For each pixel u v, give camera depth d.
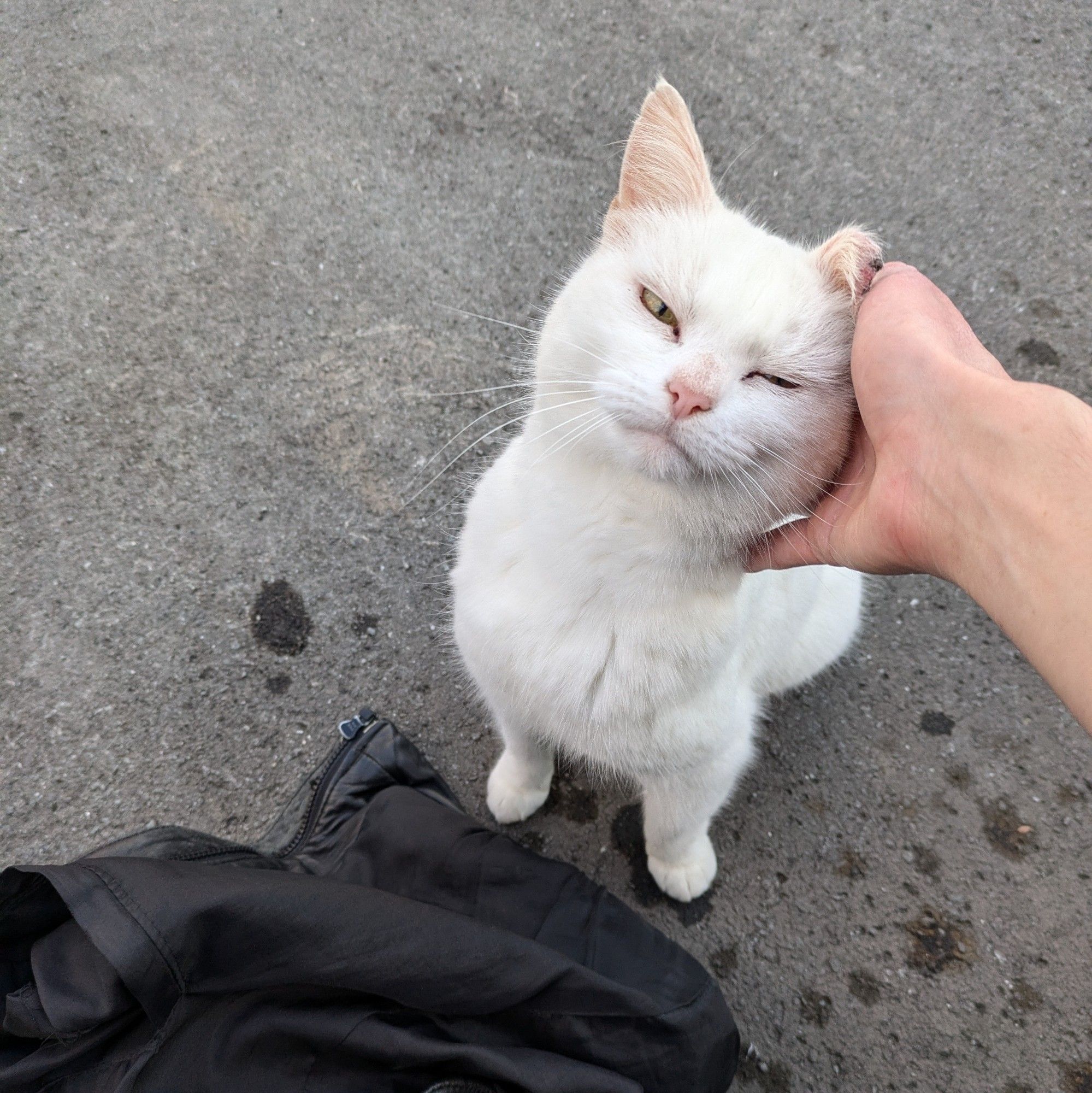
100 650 0.57
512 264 0.72
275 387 0.65
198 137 0.73
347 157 0.74
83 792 0.54
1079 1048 0.53
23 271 0.66
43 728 0.55
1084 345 0.73
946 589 0.65
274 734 0.57
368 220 0.72
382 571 0.62
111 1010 0.34
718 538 0.40
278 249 0.70
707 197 0.41
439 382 0.67
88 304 0.66
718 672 0.43
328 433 0.65
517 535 0.44
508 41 0.82
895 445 0.36
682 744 0.45
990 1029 0.53
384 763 0.55
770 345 0.38
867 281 0.38
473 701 0.60
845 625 0.56
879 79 0.85
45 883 0.36
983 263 0.76
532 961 0.41
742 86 0.83
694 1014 0.44
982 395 0.33
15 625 0.57
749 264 0.38
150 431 0.63
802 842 0.58
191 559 0.60
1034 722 0.61
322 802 0.54
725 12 0.87
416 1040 0.38
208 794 0.55
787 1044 0.52
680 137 0.41
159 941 0.34
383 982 0.38
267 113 0.75
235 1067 0.36
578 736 0.46
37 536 0.59
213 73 0.77
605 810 0.57
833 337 0.39
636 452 0.38
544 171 0.76
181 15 0.79
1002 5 0.91
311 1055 0.37
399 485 0.64
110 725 0.56
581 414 0.40
